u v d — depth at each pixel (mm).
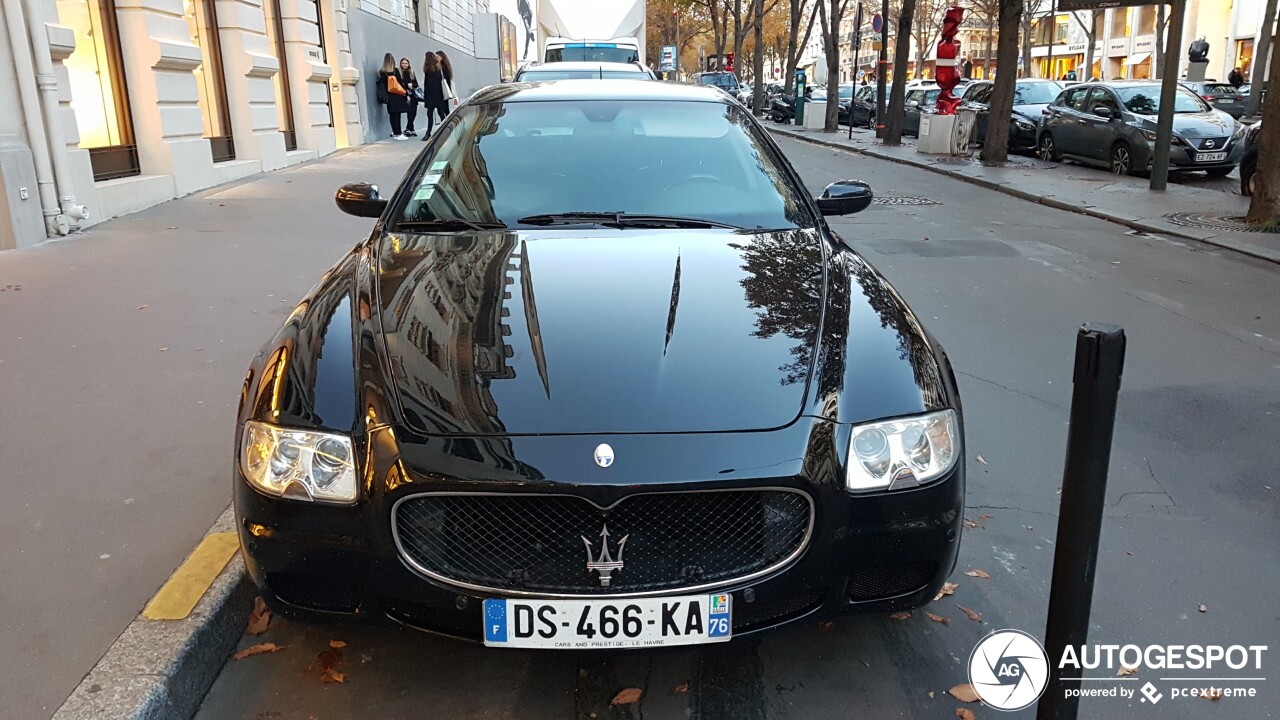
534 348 2555
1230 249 8859
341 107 17875
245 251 7578
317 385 2475
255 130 12914
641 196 3691
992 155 16469
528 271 3025
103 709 2334
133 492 3514
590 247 3244
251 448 2443
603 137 3992
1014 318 6352
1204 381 5117
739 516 2307
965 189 13578
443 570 2293
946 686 2666
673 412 2344
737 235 3432
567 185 3730
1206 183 14102
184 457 3814
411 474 2250
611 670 2723
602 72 10172
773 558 2324
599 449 2248
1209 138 13859
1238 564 3324
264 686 2646
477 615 2287
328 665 2723
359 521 2297
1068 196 12133
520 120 4102
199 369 4828
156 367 4848
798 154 19719
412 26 25281
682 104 4258
